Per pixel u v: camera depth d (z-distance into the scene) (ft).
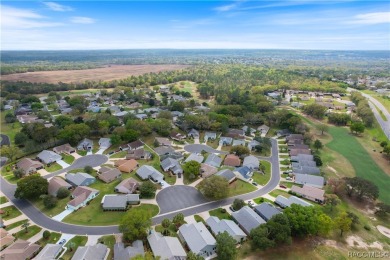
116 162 410.93
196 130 549.95
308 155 433.89
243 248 248.32
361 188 325.62
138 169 384.06
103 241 251.60
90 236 260.42
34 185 315.37
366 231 280.10
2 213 293.23
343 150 488.02
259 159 444.55
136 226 251.39
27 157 432.66
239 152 439.63
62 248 243.19
